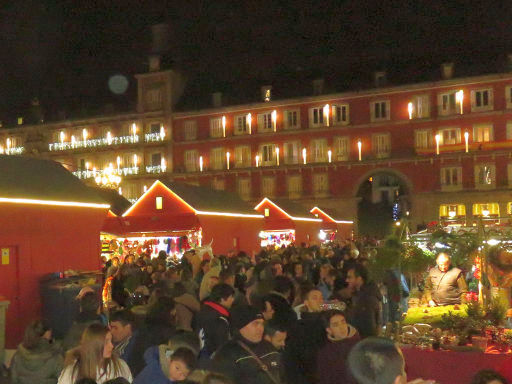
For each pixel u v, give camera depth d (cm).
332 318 552
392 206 6506
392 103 5422
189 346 522
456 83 5172
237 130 6009
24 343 627
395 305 1010
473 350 727
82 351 486
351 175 5528
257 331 510
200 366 484
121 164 6469
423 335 834
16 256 1336
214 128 6109
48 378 614
